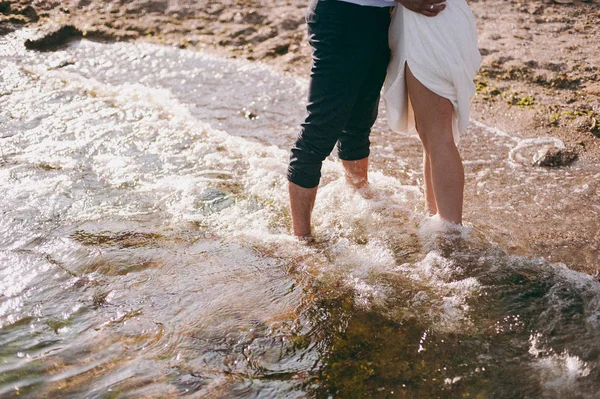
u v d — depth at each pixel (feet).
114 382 7.47
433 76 9.17
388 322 8.40
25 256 9.92
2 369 7.67
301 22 21.03
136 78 17.83
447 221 9.85
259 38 20.29
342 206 11.18
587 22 19.84
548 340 7.96
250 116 15.49
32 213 11.12
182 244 10.31
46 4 22.54
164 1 22.62
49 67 18.49
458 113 9.49
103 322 8.50
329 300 8.87
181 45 20.01
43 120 14.94
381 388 7.36
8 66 18.35
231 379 7.54
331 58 9.17
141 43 20.24
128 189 12.04
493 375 7.47
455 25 9.05
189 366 7.74
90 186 12.10
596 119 14.43
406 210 10.94
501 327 8.20
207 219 11.07
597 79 16.19
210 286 9.23
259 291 9.11
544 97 15.71
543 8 20.95
